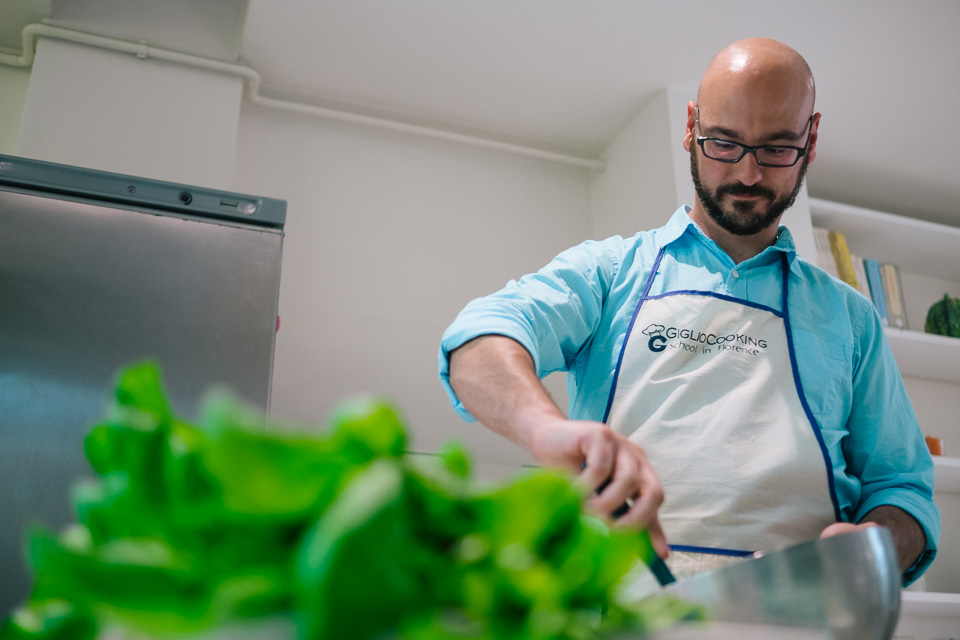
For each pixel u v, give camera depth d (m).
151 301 1.60
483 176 2.94
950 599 2.30
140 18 2.44
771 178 1.18
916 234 3.03
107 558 0.22
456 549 0.24
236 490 0.22
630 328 1.16
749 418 1.07
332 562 0.20
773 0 2.35
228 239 1.70
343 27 2.47
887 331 2.67
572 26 2.47
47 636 0.29
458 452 0.27
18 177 1.59
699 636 0.28
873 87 2.65
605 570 0.26
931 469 1.17
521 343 0.87
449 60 2.62
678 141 2.69
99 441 0.26
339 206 2.70
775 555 0.43
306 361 2.49
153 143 2.38
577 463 0.58
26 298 1.52
